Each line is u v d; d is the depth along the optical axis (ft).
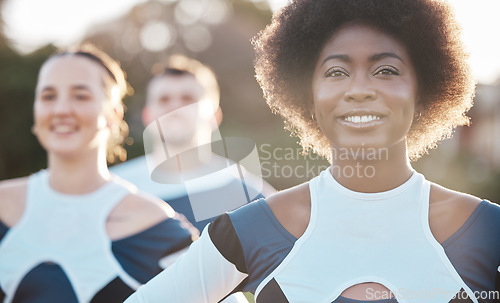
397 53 5.42
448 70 6.06
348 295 5.26
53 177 9.32
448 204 5.48
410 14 5.56
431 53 5.86
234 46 66.54
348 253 5.37
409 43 5.61
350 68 5.38
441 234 5.36
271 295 5.44
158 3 71.00
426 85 5.99
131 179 12.71
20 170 49.98
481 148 49.75
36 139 49.85
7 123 49.39
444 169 42.06
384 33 5.49
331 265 5.36
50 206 9.11
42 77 9.27
